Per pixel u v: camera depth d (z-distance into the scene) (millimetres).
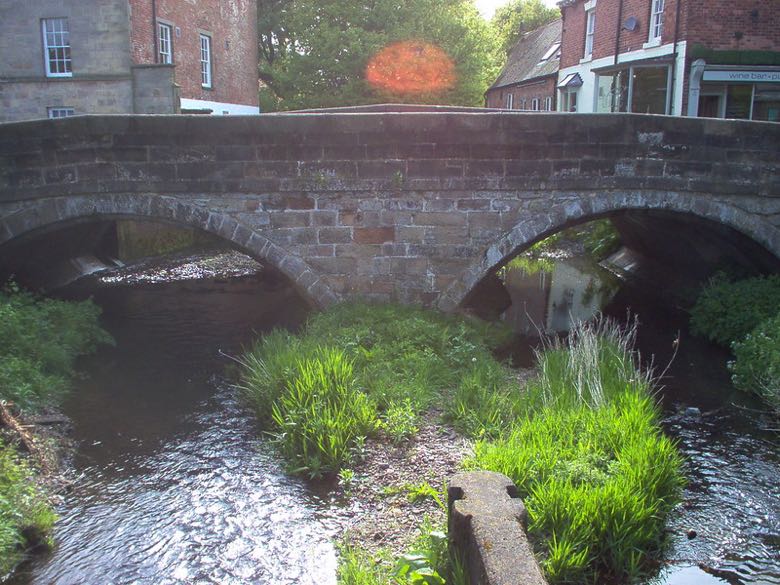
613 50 22406
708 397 8359
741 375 8617
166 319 12062
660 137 9578
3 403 7000
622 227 14859
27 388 7609
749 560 5113
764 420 7680
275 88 32938
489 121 9398
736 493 6051
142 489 6141
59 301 10977
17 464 6184
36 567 5031
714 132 9625
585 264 18344
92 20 19562
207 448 6930
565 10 26922
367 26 27406
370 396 7379
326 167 9602
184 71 23172
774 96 18016
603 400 6676
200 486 6168
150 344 10539
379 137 9492
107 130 9586
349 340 8461
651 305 13391
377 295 9922
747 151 9727
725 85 18016
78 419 7660
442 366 8203
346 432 6605
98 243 16172
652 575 4918
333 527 5465
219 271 16688
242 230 9766
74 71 19844
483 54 28109
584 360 7520
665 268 14773
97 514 5738
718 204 9867
